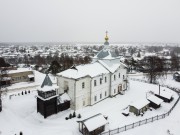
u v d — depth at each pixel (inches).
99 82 2082.9
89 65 2140.7
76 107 1870.1
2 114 1748.3
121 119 1688.0
